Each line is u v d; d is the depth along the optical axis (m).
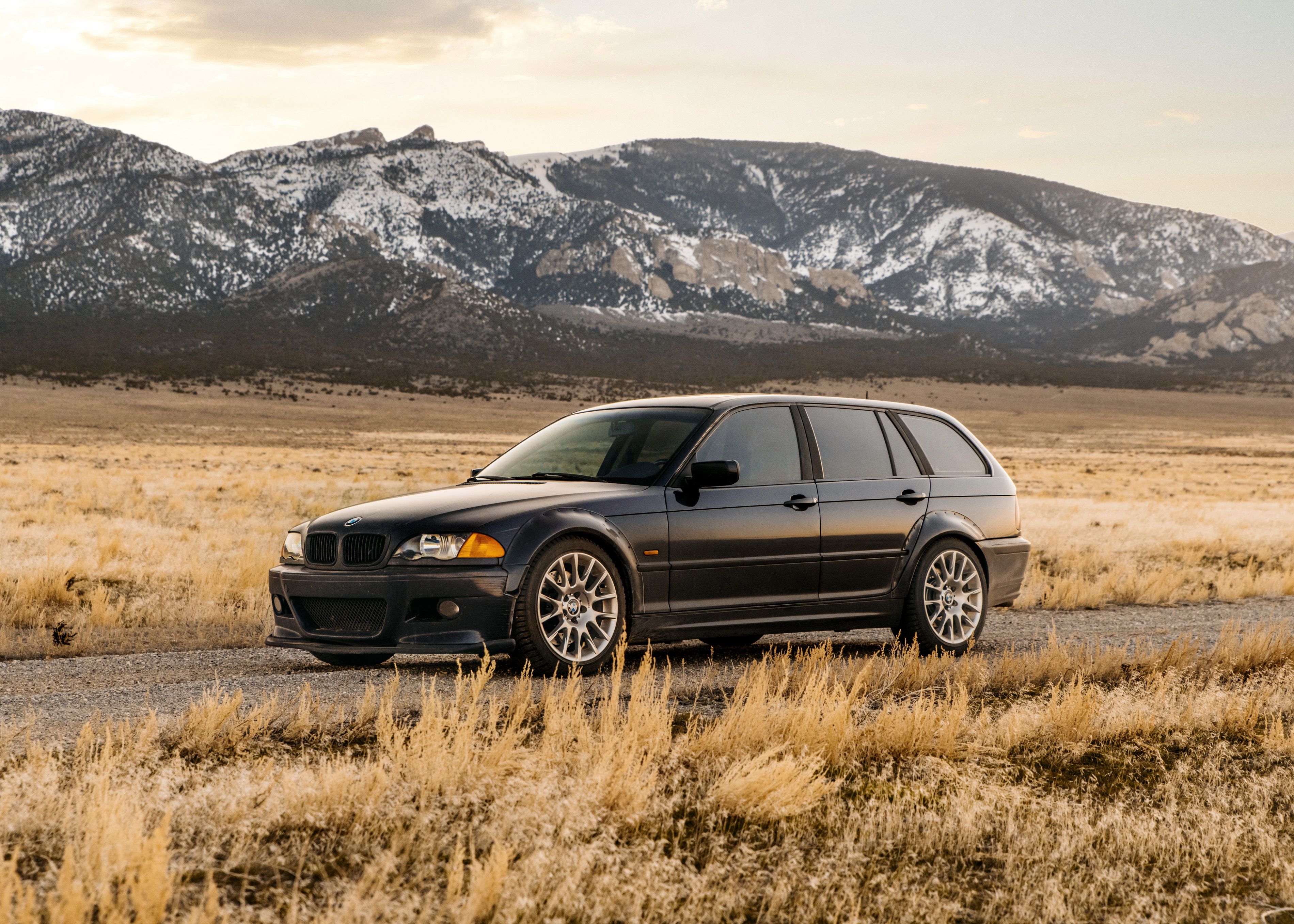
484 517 6.69
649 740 4.79
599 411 8.44
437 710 5.02
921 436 8.74
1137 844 4.11
